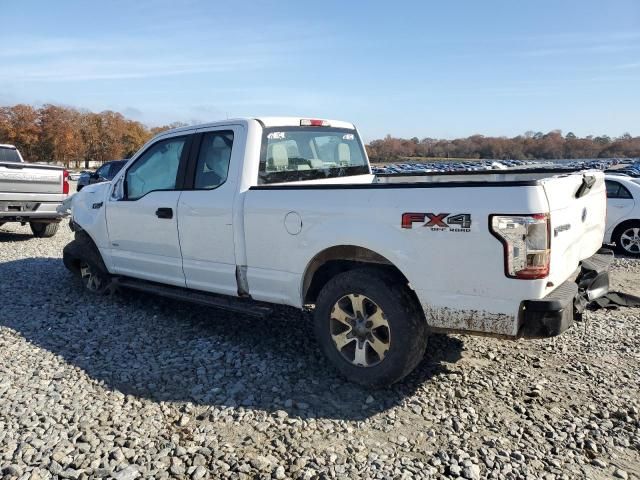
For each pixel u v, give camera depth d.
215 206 4.61
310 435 3.29
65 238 11.34
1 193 9.53
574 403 3.69
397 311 3.64
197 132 4.96
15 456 3.01
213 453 3.08
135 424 3.38
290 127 4.99
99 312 5.71
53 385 3.92
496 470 2.92
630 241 9.84
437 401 3.72
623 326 5.28
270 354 4.54
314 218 3.99
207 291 4.90
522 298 3.22
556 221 3.31
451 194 3.40
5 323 5.34
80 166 113.12
